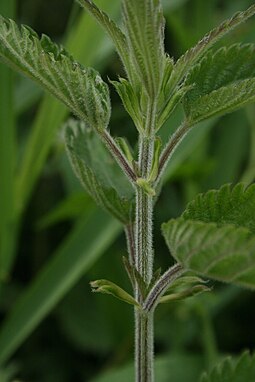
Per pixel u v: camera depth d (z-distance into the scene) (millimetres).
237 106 314
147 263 322
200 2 596
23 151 590
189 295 325
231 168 582
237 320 577
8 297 592
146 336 327
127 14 278
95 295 577
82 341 578
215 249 274
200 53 307
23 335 482
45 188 608
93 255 475
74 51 484
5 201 496
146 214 320
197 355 499
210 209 313
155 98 300
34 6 674
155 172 313
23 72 322
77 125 361
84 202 500
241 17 305
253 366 346
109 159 358
